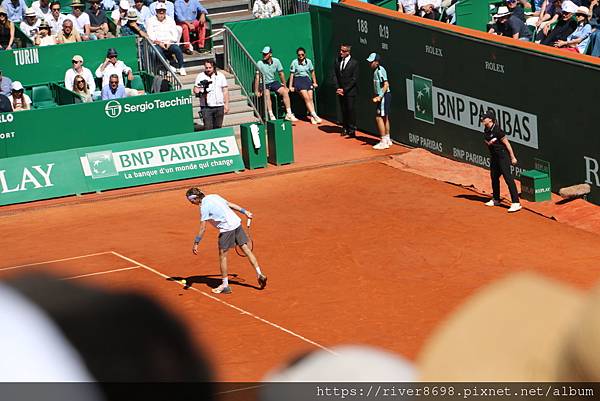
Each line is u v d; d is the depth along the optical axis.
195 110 60.81
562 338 1.98
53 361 1.88
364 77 60.91
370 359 2.39
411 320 31.50
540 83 46.34
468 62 51.25
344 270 37.28
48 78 60.12
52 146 52.50
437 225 42.88
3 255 41.69
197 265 38.59
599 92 42.91
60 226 46.09
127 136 53.75
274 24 65.81
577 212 43.56
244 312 32.72
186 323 2.02
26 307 1.94
